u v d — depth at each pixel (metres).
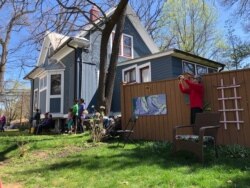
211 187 4.71
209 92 8.65
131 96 10.84
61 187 5.43
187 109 9.31
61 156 8.36
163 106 9.91
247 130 7.86
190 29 29.83
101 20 13.27
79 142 10.10
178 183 4.99
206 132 7.00
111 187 5.10
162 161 6.63
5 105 48.91
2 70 20.70
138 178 5.48
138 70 17.19
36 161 8.16
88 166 6.73
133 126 9.84
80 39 17.61
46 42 20.69
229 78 8.33
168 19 28.45
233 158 6.58
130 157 7.25
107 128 10.61
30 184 5.78
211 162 6.30
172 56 15.91
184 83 8.81
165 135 9.75
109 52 18.67
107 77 12.91
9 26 16.95
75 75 17.73
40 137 11.75
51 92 19.12
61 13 12.10
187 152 7.04
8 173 6.85
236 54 28.94
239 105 8.06
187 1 29.08
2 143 10.49
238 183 4.81
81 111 14.39
